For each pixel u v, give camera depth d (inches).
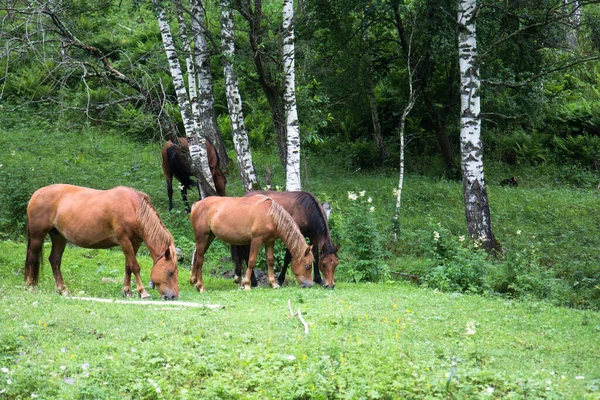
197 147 650.8
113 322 355.3
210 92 804.0
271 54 668.1
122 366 291.9
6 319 349.7
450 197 848.9
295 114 639.1
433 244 585.0
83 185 765.9
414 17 823.7
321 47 906.1
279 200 520.1
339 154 1030.4
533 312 433.1
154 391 275.3
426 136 1075.9
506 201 842.2
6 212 652.7
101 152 915.4
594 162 1026.7
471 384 277.0
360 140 1083.3
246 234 486.0
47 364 295.9
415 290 510.0
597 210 818.8
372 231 578.9
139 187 795.4
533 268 559.8
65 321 349.1
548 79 958.4
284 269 532.1
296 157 638.5
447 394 270.1
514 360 317.4
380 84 1102.4
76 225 438.0
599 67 1256.8
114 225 437.1
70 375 289.0
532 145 1037.2
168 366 294.4
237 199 494.0
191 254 631.8
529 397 267.4
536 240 713.6
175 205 763.4
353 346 314.0
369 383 275.1
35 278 449.7
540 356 327.9
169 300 429.1
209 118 805.9
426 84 938.1
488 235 637.3
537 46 877.2
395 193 697.0
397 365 290.5
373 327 354.6
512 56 892.6
